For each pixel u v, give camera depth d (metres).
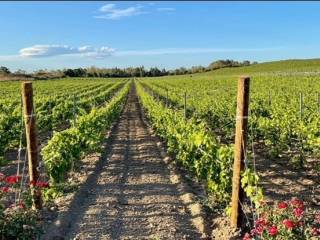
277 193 10.13
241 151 7.38
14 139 16.58
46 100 29.73
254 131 16.27
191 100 26.61
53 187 9.22
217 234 7.58
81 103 28.00
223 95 31.95
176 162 13.29
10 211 7.48
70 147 11.62
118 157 14.96
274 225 5.54
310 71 78.19
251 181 7.08
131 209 9.12
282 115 17.75
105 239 7.50
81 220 8.41
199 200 9.50
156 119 20.27
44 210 8.79
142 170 12.84
